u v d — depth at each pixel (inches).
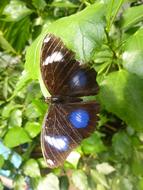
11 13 7.2
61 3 6.8
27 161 6.9
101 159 7.0
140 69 4.9
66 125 3.9
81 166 7.1
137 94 5.3
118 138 6.7
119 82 5.3
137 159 6.8
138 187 6.9
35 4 7.2
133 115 5.3
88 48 4.3
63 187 7.1
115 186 7.0
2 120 6.9
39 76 4.4
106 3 5.0
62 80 4.0
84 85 4.1
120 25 5.7
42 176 7.0
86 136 3.9
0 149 6.9
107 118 6.7
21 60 8.0
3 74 7.8
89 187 7.0
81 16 4.5
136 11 5.6
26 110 6.8
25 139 6.6
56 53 4.0
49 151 3.8
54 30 4.5
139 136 6.7
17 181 7.1
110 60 5.5
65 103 4.0
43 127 3.9
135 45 5.0
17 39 7.8
